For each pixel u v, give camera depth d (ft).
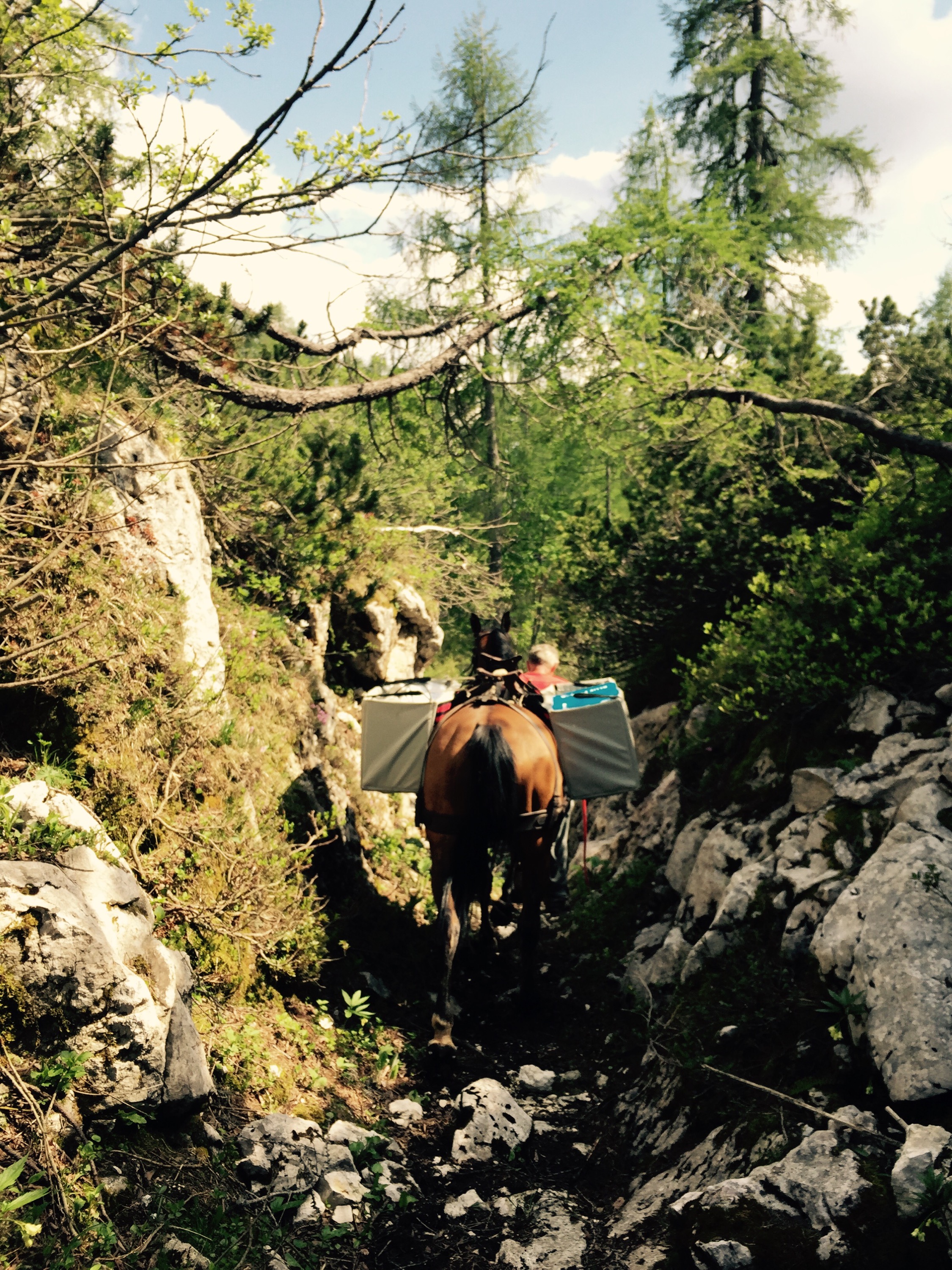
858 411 27.20
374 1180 11.78
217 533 24.39
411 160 12.45
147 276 16.21
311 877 19.79
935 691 17.35
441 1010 15.05
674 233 36.11
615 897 22.95
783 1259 9.00
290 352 25.71
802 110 58.59
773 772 19.58
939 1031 10.45
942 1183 8.80
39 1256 8.23
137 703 15.55
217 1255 9.28
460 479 44.68
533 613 69.26
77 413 17.20
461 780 15.71
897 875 12.52
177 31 11.74
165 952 11.68
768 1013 13.51
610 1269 10.10
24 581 13.64
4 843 10.69
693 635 32.42
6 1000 9.46
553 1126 14.39
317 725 24.13
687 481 34.86
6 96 14.25
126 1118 10.00
